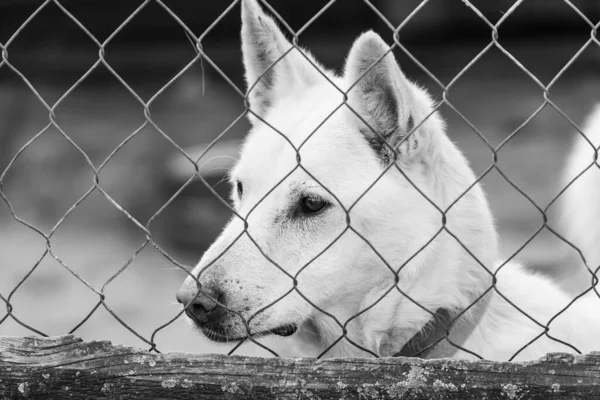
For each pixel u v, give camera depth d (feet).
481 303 11.73
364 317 11.93
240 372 8.73
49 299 31.76
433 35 57.21
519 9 54.85
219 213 39.96
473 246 11.64
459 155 12.32
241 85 54.29
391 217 11.56
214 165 39.78
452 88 52.42
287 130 12.37
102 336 27.71
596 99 48.96
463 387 8.73
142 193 43.21
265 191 11.98
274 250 11.60
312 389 8.70
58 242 38.99
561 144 44.55
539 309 12.35
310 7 56.39
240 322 11.16
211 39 57.52
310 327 12.55
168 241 40.37
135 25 57.57
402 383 8.73
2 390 8.64
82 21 57.47
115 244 39.06
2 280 33.53
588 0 53.36
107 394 8.67
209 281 11.04
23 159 47.78
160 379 8.67
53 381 8.64
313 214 11.68
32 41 57.62
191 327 11.61
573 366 8.80
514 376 8.77
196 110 51.26
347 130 11.91
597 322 12.69
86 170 46.26
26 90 55.26
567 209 16.65
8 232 40.14
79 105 53.78
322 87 13.71
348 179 11.61
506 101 50.03
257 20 13.57
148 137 48.60
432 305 11.57
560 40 55.57
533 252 32.60
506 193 40.14
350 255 11.63
